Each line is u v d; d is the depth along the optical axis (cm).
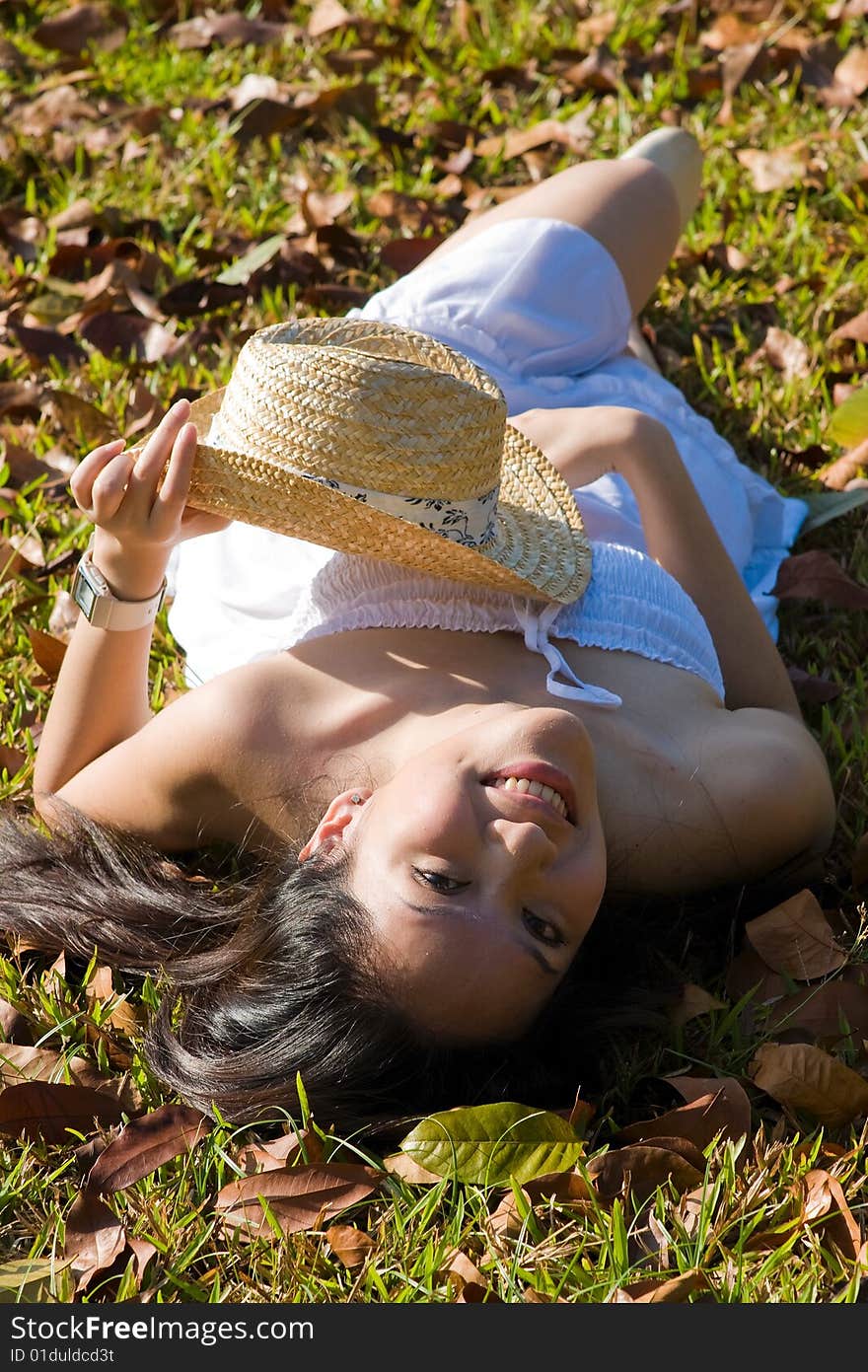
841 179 420
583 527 260
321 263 396
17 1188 208
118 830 256
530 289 312
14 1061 224
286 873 226
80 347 372
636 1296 188
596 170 332
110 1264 195
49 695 293
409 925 204
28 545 321
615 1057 229
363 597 249
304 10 520
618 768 238
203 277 390
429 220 420
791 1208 203
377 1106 215
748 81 459
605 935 242
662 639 255
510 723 212
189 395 352
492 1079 217
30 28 521
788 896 254
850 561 322
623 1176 204
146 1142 209
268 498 225
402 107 469
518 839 203
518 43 486
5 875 252
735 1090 212
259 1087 212
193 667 297
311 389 224
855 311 377
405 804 209
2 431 352
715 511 310
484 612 244
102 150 455
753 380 365
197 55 498
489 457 232
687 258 398
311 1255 198
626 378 323
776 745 242
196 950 240
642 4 501
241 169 443
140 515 229
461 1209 200
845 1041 227
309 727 239
